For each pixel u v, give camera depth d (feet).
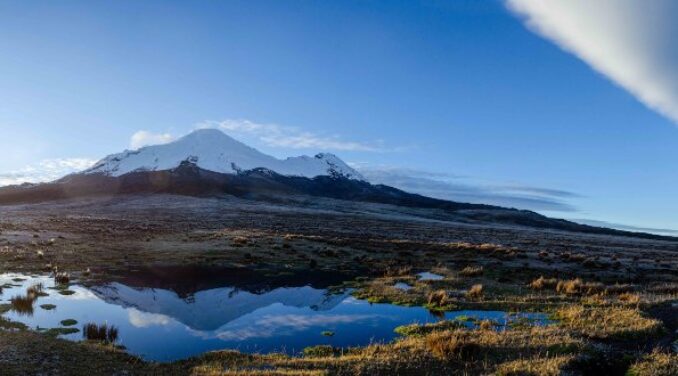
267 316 86.38
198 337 71.61
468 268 135.64
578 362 53.47
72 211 455.22
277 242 194.08
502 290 107.65
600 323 72.59
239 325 79.41
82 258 141.28
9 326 68.44
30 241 167.43
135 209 492.54
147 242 184.03
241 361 57.41
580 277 131.85
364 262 158.20
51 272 118.93
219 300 100.94
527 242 289.53
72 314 80.43
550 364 51.90
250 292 110.42
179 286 114.73
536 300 95.40
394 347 62.49
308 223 364.99
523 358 55.72
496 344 60.85
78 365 51.57
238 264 146.82
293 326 79.25
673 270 153.89
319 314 88.07
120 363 54.24
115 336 69.72
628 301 90.12
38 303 86.63
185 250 166.40
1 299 87.51
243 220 367.86
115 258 146.10
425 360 55.93
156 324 78.18
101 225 259.19
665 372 50.57
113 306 89.10
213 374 50.93
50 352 54.75
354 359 56.80
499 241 286.87
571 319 77.05
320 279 128.67
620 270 150.20
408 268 137.18
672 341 63.67
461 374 51.83
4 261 127.75
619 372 52.95
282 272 137.49
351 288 115.03
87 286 106.52
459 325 76.23
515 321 78.28
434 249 190.29
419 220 547.49
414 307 93.15
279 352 64.08
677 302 87.71
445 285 113.80
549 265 156.25
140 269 132.77
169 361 59.06
